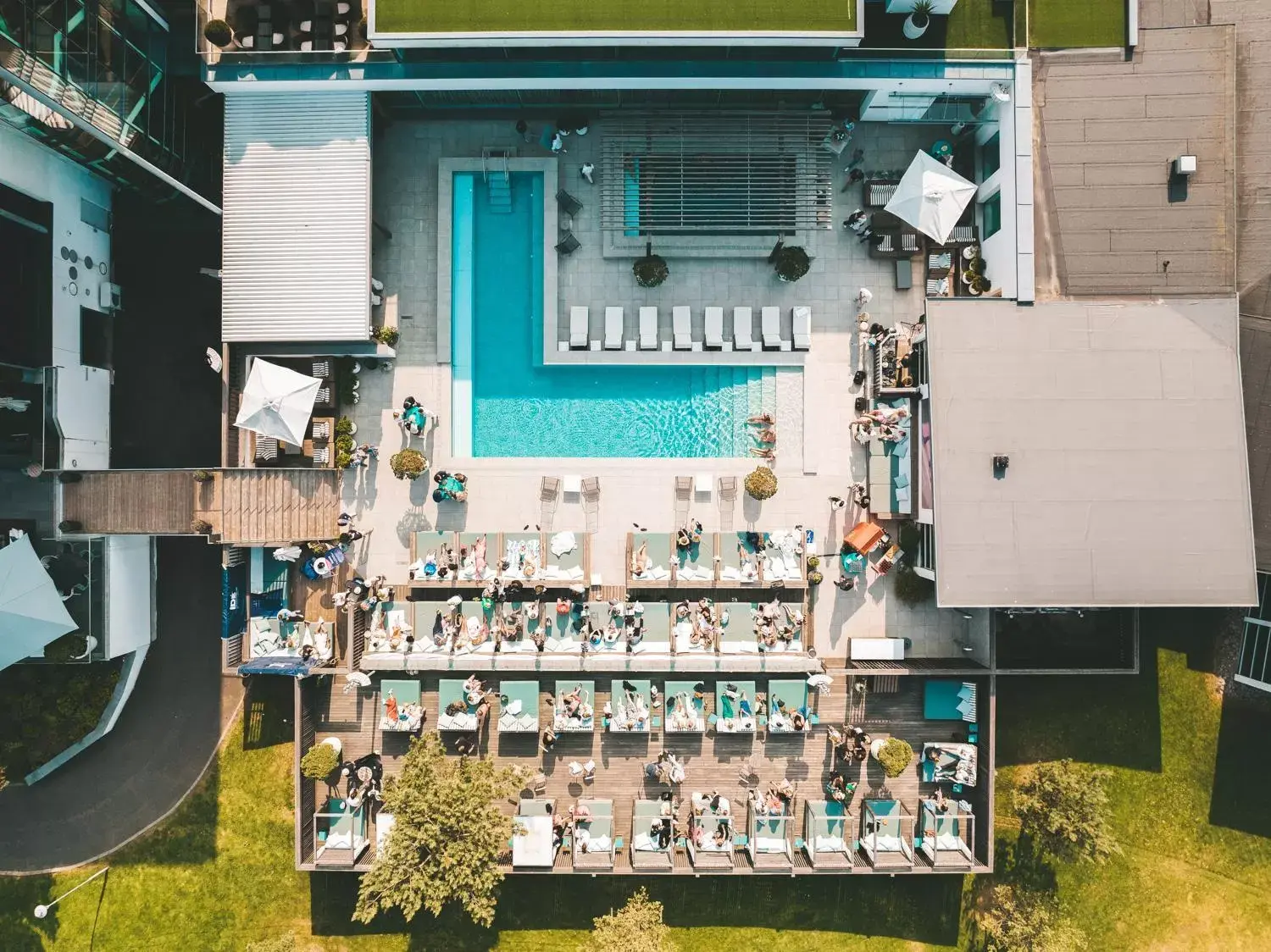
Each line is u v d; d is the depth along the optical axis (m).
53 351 21.44
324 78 21.03
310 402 21.91
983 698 23.47
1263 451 22.00
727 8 19.91
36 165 20.39
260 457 23.39
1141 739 24.62
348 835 23.38
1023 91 21.34
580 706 23.06
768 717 23.50
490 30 19.91
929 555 23.08
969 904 24.64
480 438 24.48
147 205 24.22
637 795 24.11
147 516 22.27
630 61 20.97
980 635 23.44
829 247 24.16
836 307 24.22
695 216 23.44
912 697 24.05
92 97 18.42
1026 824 24.28
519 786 22.20
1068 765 23.73
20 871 24.38
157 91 21.16
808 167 23.38
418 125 23.86
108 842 24.50
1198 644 24.55
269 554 23.61
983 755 23.44
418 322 24.05
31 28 16.58
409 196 23.92
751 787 24.08
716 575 23.38
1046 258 21.67
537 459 24.00
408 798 21.14
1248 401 22.06
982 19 21.17
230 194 21.78
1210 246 21.45
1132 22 21.08
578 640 23.45
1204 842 24.53
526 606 23.28
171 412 24.42
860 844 23.66
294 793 24.12
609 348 23.64
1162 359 21.48
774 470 24.20
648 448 24.42
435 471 24.00
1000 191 22.70
